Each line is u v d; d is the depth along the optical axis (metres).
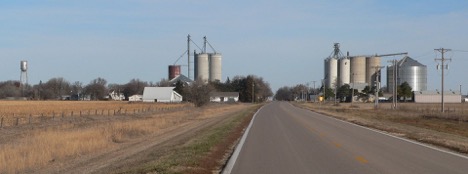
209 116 62.69
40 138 28.16
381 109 87.19
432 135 27.28
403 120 53.53
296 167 14.51
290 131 31.38
